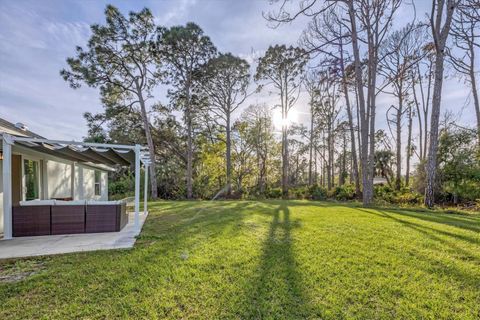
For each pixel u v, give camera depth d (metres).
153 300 2.79
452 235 5.30
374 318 2.50
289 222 6.80
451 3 9.66
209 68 17.89
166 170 19.86
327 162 25.31
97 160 9.20
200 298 2.84
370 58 12.41
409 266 3.70
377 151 22.45
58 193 9.56
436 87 10.05
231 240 5.02
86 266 3.67
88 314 2.54
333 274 3.43
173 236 5.42
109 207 5.92
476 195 11.96
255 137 22.50
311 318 2.51
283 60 18.62
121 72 15.95
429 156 10.33
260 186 21.25
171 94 18.44
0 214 6.05
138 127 20.17
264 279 3.28
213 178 20.61
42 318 2.47
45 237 5.34
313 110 23.08
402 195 13.58
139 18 14.91
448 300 2.81
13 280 3.27
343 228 5.99
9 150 5.18
